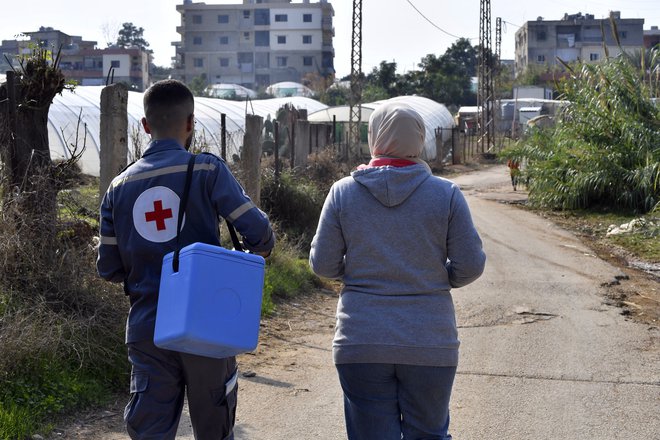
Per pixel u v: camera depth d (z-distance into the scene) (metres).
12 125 6.29
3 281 5.69
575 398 5.75
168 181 3.21
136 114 30.12
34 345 5.15
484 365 6.65
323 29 111.31
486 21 53.53
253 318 3.00
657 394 5.86
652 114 21.17
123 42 129.62
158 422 3.17
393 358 3.18
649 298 9.89
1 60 96.06
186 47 110.69
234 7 109.44
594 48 109.44
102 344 5.62
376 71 91.44
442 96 87.06
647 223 16.91
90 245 6.21
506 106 70.75
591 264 12.48
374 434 3.25
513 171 25.55
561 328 8.15
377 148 3.38
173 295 2.97
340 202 3.33
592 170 21.03
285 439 4.84
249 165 11.06
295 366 6.52
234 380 3.24
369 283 3.25
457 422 5.23
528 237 15.92
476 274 3.28
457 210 3.26
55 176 6.57
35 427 4.64
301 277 10.16
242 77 110.25
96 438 4.65
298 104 50.28
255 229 3.21
